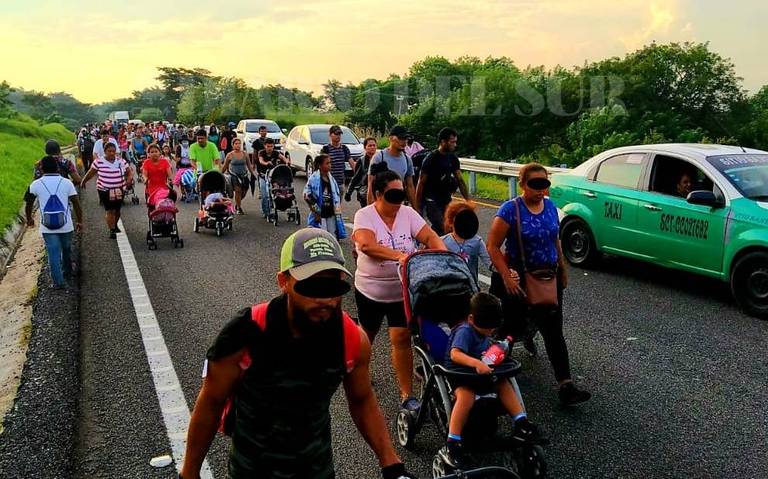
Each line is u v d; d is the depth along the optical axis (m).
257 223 15.38
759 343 6.98
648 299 8.65
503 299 5.94
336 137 14.16
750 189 8.26
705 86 35.28
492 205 16.70
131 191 19.86
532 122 34.59
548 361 6.70
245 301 8.83
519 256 5.73
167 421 5.41
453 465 4.20
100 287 9.67
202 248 12.48
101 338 7.43
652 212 9.10
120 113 76.75
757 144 34.69
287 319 2.55
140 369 6.50
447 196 9.38
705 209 8.41
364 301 5.43
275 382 2.55
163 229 12.37
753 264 7.86
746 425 5.23
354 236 5.43
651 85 35.25
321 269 2.46
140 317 8.17
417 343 4.93
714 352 6.76
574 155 31.08
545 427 5.30
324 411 2.69
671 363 6.51
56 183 9.62
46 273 10.72
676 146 9.43
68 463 4.79
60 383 6.16
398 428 5.12
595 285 9.35
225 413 2.76
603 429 5.24
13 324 8.38
